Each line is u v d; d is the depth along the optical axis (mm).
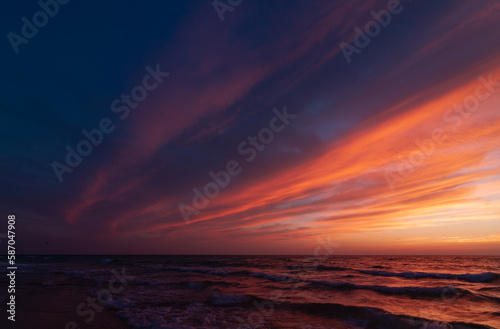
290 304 10148
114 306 10023
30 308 9750
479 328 7195
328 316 8594
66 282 16578
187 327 7508
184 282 16219
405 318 7988
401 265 34188
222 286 14812
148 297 11664
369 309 8820
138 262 44875
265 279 18391
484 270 25672
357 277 19500
